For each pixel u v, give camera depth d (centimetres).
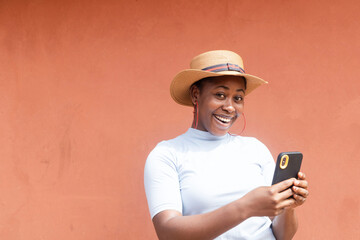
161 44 305
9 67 312
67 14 313
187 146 166
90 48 309
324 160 293
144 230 295
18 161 305
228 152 167
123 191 298
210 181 156
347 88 295
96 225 297
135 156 299
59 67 310
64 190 301
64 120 306
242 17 303
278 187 125
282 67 299
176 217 138
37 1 315
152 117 301
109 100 305
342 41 298
